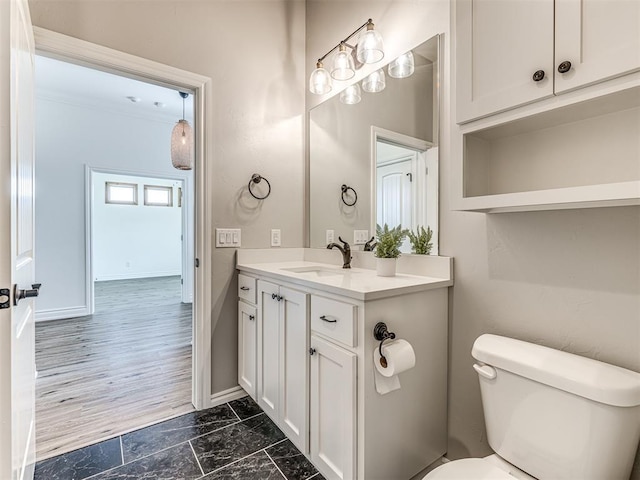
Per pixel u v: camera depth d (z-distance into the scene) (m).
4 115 0.81
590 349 1.03
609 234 0.99
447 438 1.44
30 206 1.31
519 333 1.20
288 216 2.23
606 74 0.77
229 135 1.97
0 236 0.80
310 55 2.27
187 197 4.91
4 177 0.81
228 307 2.00
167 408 1.92
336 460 1.25
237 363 2.04
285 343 1.55
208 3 1.90
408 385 1.27
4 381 0.81
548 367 0.92
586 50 0.80
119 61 1.62
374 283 1.29
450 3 1.29
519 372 0.98
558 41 0.85
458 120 1.10
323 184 2.15
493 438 1.06
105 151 4.22
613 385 0.81
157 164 4.66
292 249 2.24
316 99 2.22
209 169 1.89
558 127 1.05
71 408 1.91
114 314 4.12
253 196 2.07
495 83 1.00
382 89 1.74
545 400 0.93
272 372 1.66
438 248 1.46
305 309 1.40
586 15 0.80
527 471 0.97
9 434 0.82
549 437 0.92
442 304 1.39
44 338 3.17
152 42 1.72
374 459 1.16
